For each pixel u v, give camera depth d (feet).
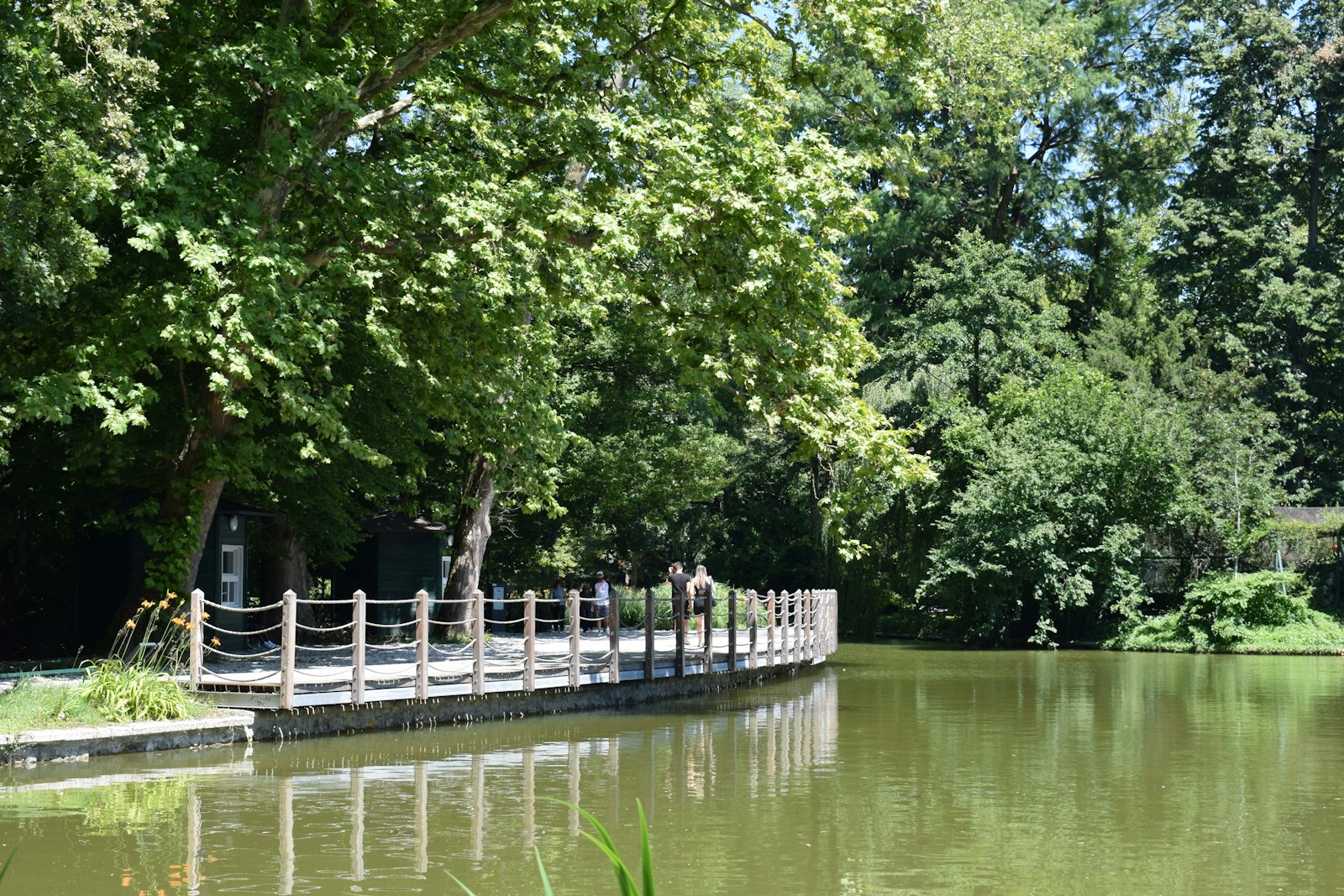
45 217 53.01
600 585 122.42
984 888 33.24
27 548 93.09
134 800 43.45
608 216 62.90
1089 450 154.92
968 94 127.85
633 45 70.95
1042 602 151.33
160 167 57.77
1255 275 189.16
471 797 44.88
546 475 91.97
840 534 67.82
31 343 66.74
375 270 66.28
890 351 165.68
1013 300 165.89
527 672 70.59
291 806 42.70
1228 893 32.96
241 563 87.40
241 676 61.77
